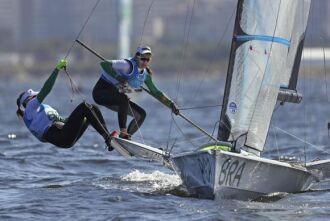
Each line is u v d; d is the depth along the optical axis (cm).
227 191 4906
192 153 4894
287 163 5109
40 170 6431
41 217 4578
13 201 5003
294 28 5434
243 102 5147
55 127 5225
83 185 5584
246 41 5141
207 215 4597
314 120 13350
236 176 4872
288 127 11731
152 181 5738
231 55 5172
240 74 5147
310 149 7888
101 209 4759
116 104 5291
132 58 5306
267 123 5222
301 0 5397
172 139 9725
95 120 5188
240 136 5128
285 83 5428
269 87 5197
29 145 8269
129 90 5328
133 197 5094
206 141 9131
